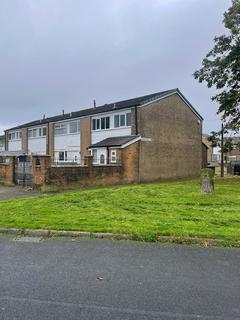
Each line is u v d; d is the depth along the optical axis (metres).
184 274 4.98
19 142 48.22
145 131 28.92
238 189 17.00
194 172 34.41
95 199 12.62
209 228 7.58
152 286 4.53
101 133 32.78
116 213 9.55
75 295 4.24
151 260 5.64
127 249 6.30
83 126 35.12
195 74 26.77
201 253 6.05
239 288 4.46
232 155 62.28
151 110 29.67
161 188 17.28
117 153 26.12
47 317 3.66
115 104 35.59
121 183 25.39
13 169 22.02
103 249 6.29
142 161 28.05
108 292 4.33
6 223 8.18
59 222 8.22
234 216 9.10
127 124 29.98
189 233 7.06
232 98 25.28
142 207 10.70
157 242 6.80
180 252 6.11
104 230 7.39
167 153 31.00
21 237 7.29
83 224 7.98
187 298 4.15
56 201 12.13
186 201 12.05
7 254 6.00
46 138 41.28
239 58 23.95
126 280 4.74
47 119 45.44
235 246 6.49
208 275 4.94
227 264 5.43
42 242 6.85
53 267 5.29
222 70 25.41
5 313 3.75
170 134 31.52
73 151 36.56
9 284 4.59
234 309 3.87
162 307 3.91
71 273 5.02
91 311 3.80
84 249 6.30
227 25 24.70
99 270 5.15
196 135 34.94
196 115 35.03
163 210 10.12
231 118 27.05
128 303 4.01
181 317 3.67
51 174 19.39
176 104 32.47
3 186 21.83
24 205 11.37
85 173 21.70
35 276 4.89
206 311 3.81
